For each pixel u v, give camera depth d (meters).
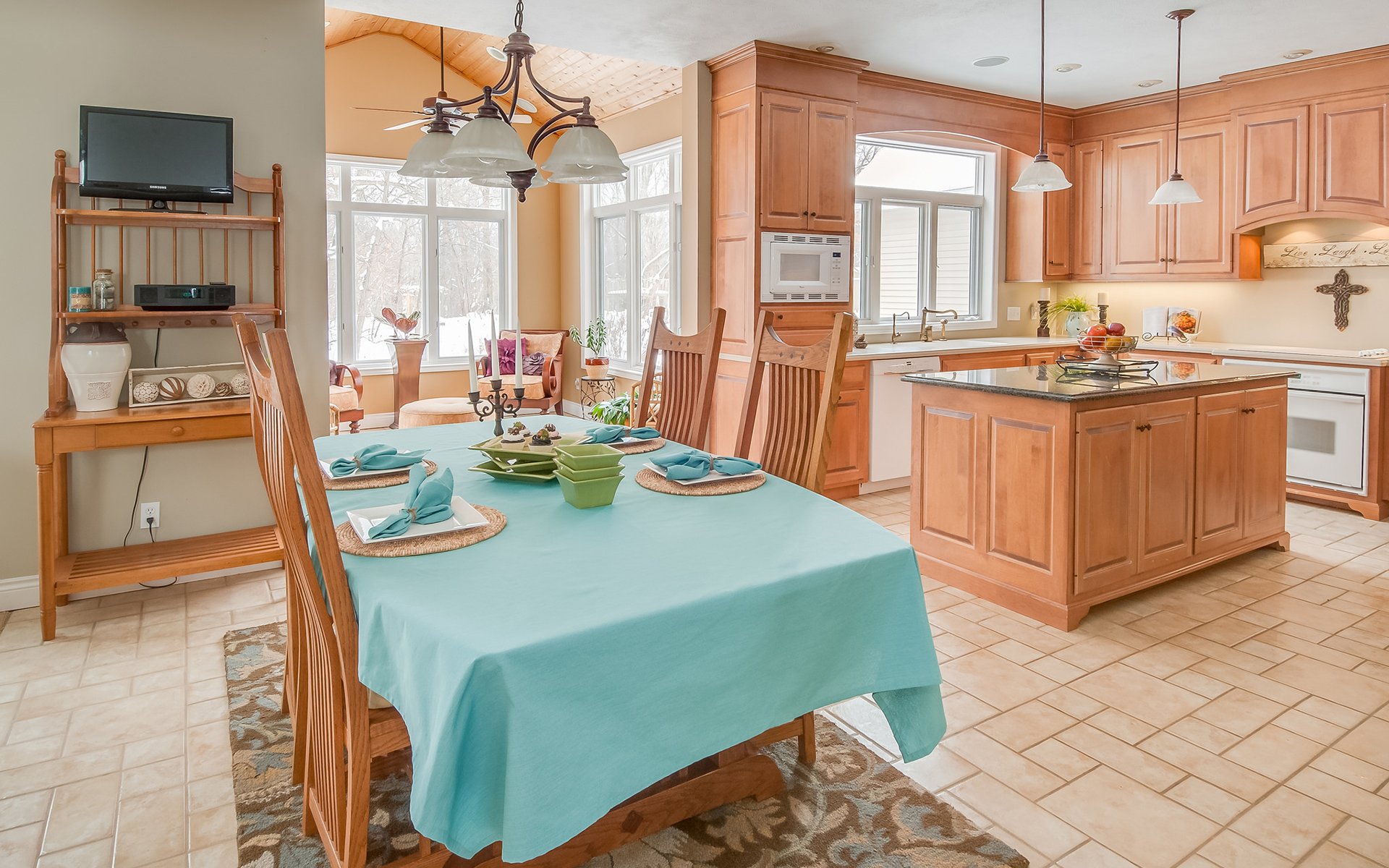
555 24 4.29
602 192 7.88
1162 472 3.40
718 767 1.95
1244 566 3.83
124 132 3.22
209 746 2.32
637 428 2.79
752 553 1.62
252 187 3.53
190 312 3.30
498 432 2.83
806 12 4.14
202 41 3.45
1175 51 4.75
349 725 1.55
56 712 2.49
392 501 2.02
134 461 3.49
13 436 3.27
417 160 2.34
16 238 3.22
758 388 2.62
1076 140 6.27
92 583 3.06
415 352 7.18
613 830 1.77
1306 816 2.00
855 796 2.07
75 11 3.23
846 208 5.13
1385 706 2.53
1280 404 3.95
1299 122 4.96
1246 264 5.35
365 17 6.62
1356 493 4.63
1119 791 2.10
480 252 8.07
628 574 1.50
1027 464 3.21
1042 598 3.18
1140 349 5.69
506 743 1.21
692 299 5.21
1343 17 4.19
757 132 4.71
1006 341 5.99
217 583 3.62
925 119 5.57
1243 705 2.53
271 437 1.60
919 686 1.65
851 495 5.14
